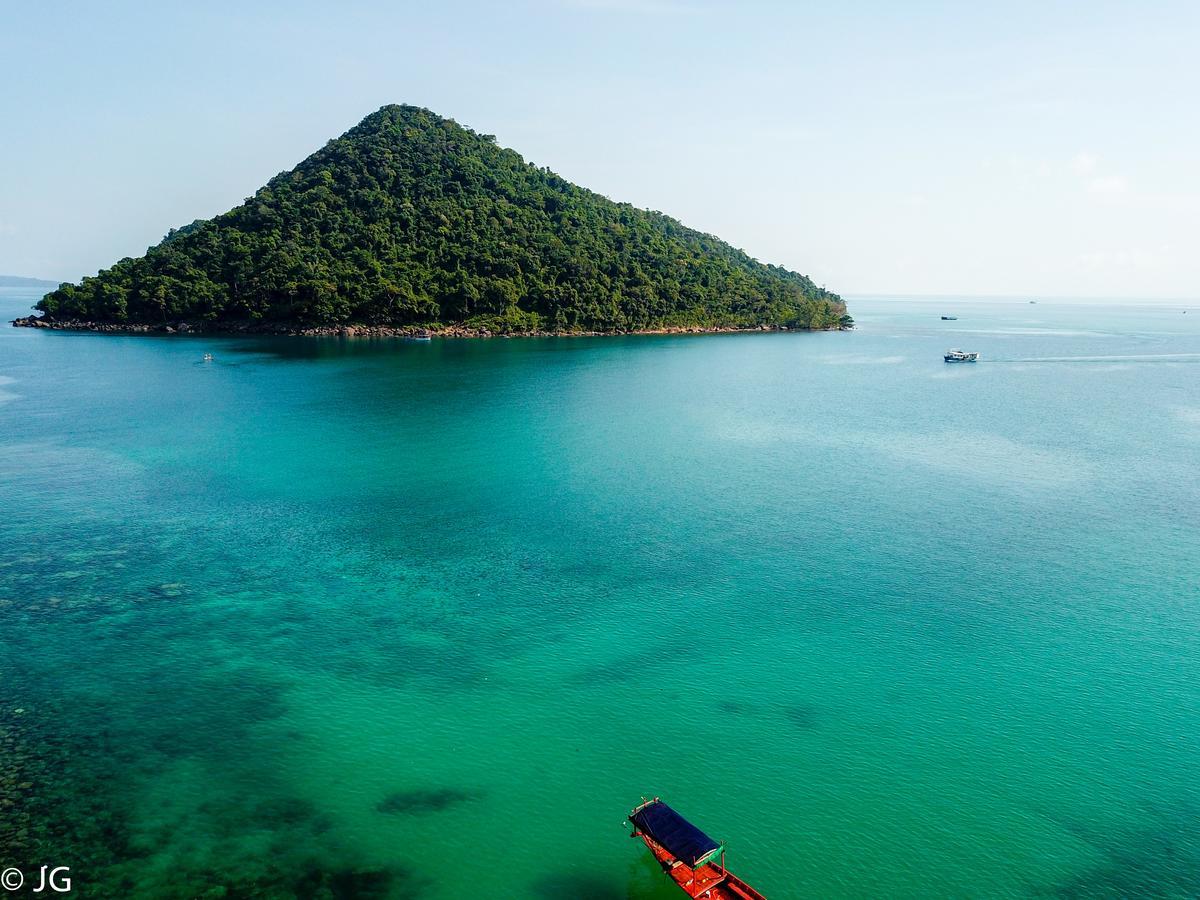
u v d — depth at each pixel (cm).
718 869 3762
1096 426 13675
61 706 5128
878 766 4653
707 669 5659
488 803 4338
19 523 8350
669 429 13212
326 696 5303
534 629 6212
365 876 3841
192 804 4288
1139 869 3938
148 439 12062
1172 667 5712
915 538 8112
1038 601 6712
